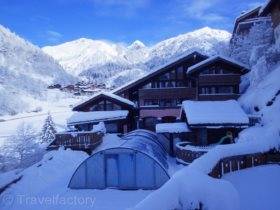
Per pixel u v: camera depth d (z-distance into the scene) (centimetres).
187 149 2877
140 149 2481
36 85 18838
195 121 3162
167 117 4669
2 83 18112
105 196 2228
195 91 4619
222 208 929
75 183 2434
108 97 4509
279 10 4006
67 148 3278
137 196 2219
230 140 3030
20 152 4009
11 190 2277
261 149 1930
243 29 5662
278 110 2953
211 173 1530
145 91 4688
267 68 4028
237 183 1612
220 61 4172
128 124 4644
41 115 11138
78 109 4597
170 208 893
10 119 10581
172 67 4666
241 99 4038
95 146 3341
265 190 1489
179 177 980
